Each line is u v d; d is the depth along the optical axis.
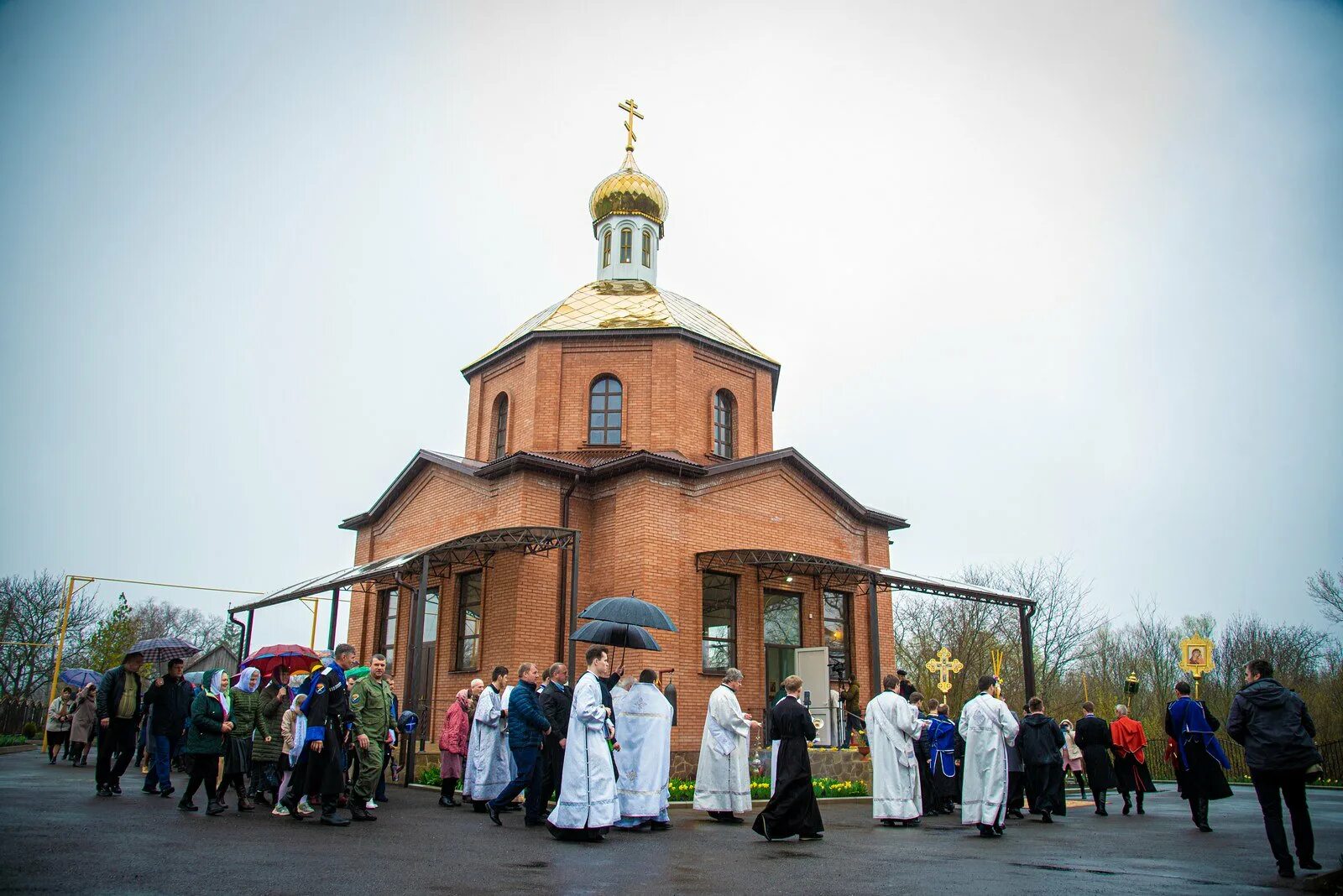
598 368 25.36
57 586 50.50
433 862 8.13
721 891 7.07
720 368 26.36
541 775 11.27
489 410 26.95
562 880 7.42
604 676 10.81
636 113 31.31
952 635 45.72
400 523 25.84
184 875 7.04
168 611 90.25
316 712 10.46
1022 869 8.49
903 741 12.70
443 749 13.63
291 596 22.95
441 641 22.75
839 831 11.79
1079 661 52.62
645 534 20.70
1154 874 8.33
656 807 11.18
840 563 21.41
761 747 20.56
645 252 29.41
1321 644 46.91
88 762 22.77
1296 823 8.59
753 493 23.23
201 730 11.33
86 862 7.45
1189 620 55.62
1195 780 12.52
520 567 20.58
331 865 7.79
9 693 48.97
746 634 22.12
